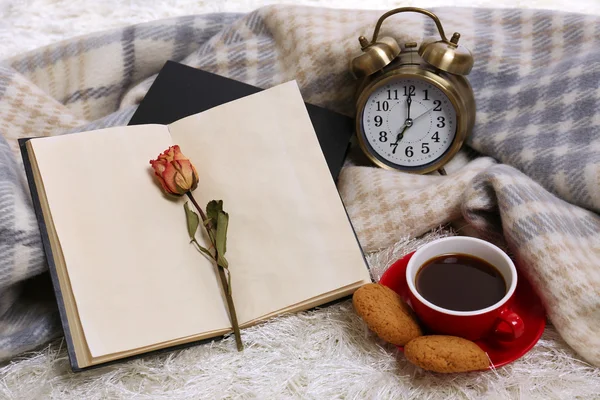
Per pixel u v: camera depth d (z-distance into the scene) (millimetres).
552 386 710
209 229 725
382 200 822
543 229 738
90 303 692
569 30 861
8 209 724
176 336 701
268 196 754
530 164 829
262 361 728
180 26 972
